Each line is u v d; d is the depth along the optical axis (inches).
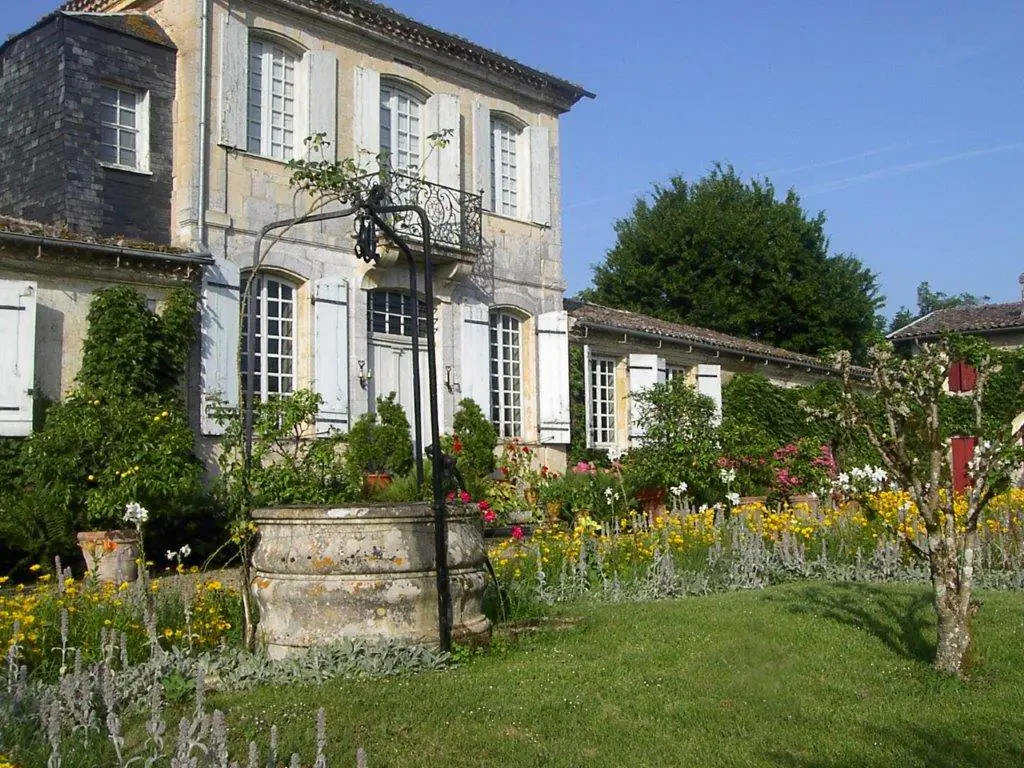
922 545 383.2
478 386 612.4
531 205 673.0
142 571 259.9
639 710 199.5
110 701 175.0
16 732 177.6
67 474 386.3
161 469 393.1
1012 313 1074.1
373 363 571.5
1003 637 256.5
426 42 605.6
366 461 520.1
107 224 483.5
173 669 218.4
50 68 485.7
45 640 227.6
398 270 577.6
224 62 514.6
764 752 175.8
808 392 843.4
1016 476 477.1
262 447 311.6
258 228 519.2
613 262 1337.4
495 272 639.1
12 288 423.8
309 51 553.3
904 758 172.9
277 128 544.4
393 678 218.8
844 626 271.7
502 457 562.9
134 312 453.1
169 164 507.5
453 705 199.6
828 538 419.8
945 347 235.8
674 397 621.6
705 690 212.8
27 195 493.0
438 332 600.7
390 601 229.0
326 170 356.2
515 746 178.2
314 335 533.6
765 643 252.8
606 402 738.8
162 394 461.7
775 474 609.6
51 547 387.5
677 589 345.1
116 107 496.4
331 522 229.9
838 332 1251.2
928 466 233.6
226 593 272.1
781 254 1250.0
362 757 123.3
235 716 193.0
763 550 385.1
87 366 442.9
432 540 236.5
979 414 235.0
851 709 200.2
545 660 237.1
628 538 392.8
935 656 233.3
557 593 332.5
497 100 658.2
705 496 579.2
